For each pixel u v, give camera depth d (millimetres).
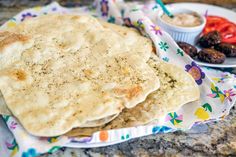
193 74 488
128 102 403
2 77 421
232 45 565
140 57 470
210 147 411
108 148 406
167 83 458
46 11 639
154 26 546
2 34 491
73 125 376
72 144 389
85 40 492
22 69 438
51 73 438
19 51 461
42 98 402
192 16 628
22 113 386
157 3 663
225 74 517
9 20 595
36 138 377
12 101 398
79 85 420
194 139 421
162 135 425
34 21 531
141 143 414
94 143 393
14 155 366
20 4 717
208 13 685
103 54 468
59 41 487
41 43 477
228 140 421
